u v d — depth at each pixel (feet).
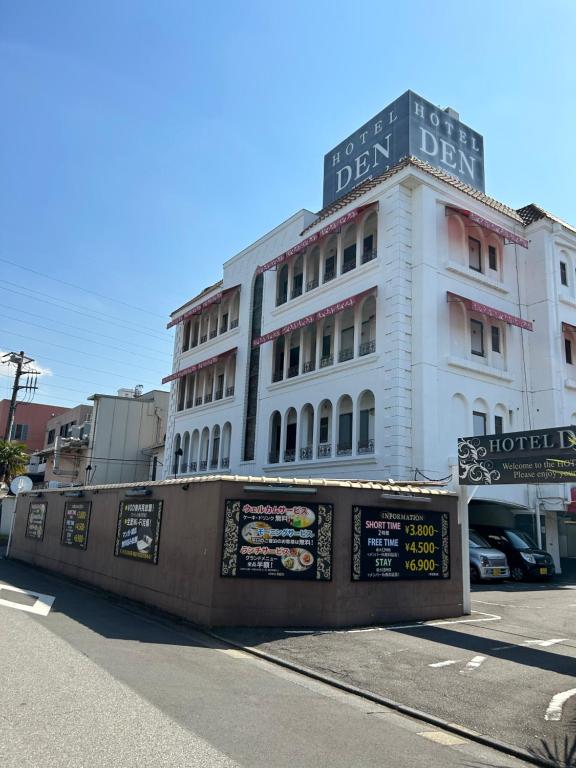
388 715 21.08
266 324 93.81
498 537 70.64
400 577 38.24
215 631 33.99
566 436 35.35
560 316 81.35
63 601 44.55
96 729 17.47
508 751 18.07
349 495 37.50
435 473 64.18
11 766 14.57
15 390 135.13
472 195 77.46
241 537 35.96
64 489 66.03
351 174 96.63
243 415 94.63
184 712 19.52
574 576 75.61
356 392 71.92
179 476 110.73
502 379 76.07
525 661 28.37
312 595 35.58
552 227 83.30
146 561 44.27
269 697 22.12
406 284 69.41
